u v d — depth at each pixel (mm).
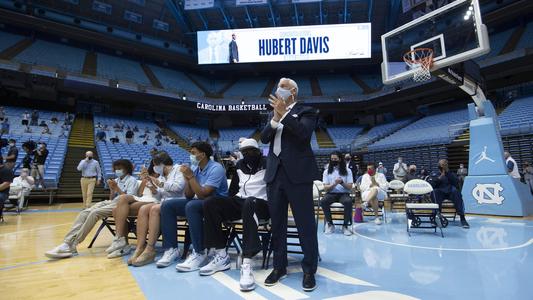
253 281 1897
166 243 2572
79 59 19031
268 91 23219
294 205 2018
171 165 3246
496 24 17062
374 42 21656
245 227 2059
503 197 5449
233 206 2391
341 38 19141
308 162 2053
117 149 12742
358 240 3525
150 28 21562
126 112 20609
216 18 20812
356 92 21922
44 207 8234
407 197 5785
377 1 18344
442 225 4434
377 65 23172
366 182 5230
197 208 2473
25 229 4484
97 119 17531
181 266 2314
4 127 11961
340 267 2361
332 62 22188
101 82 18062
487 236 3574
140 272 2301
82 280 2094
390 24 20141
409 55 5848
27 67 15953
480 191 5766
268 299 1706
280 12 19953
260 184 2439
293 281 2051
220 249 2354
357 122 23125
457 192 4363
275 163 2078
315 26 19312
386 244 3258
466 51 4867
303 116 2105
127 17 20391
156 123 20516
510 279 1981
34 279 2115
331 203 4262
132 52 21219
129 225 3199
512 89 15797
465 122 14305
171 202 2623
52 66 17359
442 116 16844
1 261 2652
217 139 20578
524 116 12172
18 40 17656
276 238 2098
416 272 2191
